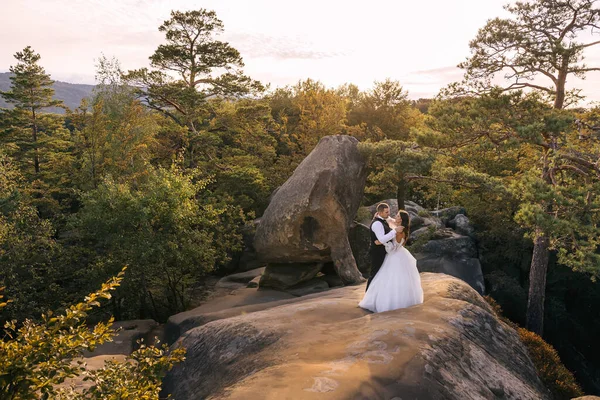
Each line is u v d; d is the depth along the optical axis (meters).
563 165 17.86
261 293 17.69
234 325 6.93
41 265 17.09
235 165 28.53
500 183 18.75
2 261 15.65
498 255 25.03
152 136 26.92
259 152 31.50
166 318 18.36
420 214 24.66
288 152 36.62
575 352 25.11
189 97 27.25
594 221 15.57
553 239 16.44
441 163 21.39
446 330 5.71
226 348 6.41
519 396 5.39
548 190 15.20
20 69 38.69
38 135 41.22
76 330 3.59
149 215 16.64
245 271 23.28
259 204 28.53
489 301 17.14
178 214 16.72
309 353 5.20
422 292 7.27
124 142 25.47
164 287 19.17
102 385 3.63
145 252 15.73
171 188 17.06
